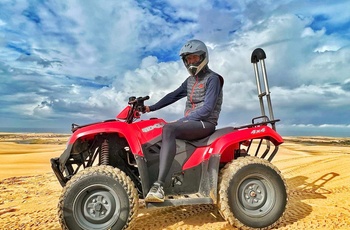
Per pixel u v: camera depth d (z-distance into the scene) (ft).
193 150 11.40
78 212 9.46
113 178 9.64
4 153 42.83
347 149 48.88
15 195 16.40
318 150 45.88
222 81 12.37
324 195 14.61
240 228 10.44
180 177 11.18
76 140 10.30
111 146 11.27
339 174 19.01
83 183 9.46
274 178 10.80
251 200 10.72
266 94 13.39
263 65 13.64
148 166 10.93
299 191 15.56
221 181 10.66
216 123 12.03
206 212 12.37
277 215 10.56
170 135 10.69
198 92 12.14
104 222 9.58
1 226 11.02
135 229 10.48
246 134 11.30
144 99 11.42
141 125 11.09
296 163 25.77
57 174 10.73
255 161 10.93
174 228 10.56
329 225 10.52
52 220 11.76
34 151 46.24
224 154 11.73
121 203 9.60
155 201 9.92
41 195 16.40
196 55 11.94
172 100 13.83
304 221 11.03
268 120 12.49
